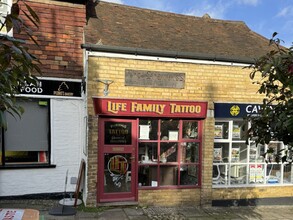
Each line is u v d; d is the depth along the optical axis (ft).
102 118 20.20
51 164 21.47
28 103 21.18
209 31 28.32
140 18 27.07
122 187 20.81
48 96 21.30
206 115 21.72
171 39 23.99
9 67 5.40
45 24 21.58
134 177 20.95
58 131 21.66
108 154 20.51
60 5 22.08
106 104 19.57
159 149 21.54
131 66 20.16
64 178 21.79
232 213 20.79
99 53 19.54
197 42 24.61
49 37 21.66
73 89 21.97
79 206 19.99
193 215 19.86
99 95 19.62
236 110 22.18
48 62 21.53
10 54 4.92
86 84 19.92
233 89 22.26
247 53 24.11
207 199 21.86
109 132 20.48
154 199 21.12
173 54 20.61
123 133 20.75
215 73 21.88
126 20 25.84
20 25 5.00
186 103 21.07
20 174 20.83
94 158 19.72
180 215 19.66
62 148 21.76
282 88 8.80
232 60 21.90
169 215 19.51
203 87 21.66
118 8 27.81
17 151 21.11
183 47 22.61
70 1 22.36
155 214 19.51
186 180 22.07
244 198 22.84
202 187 21.81
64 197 21.13
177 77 21.11
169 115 20.85
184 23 28.76
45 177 21.36
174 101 20.81
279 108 8.93
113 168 20.62
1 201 20.31
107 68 19.74
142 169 21.33
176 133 21.88
